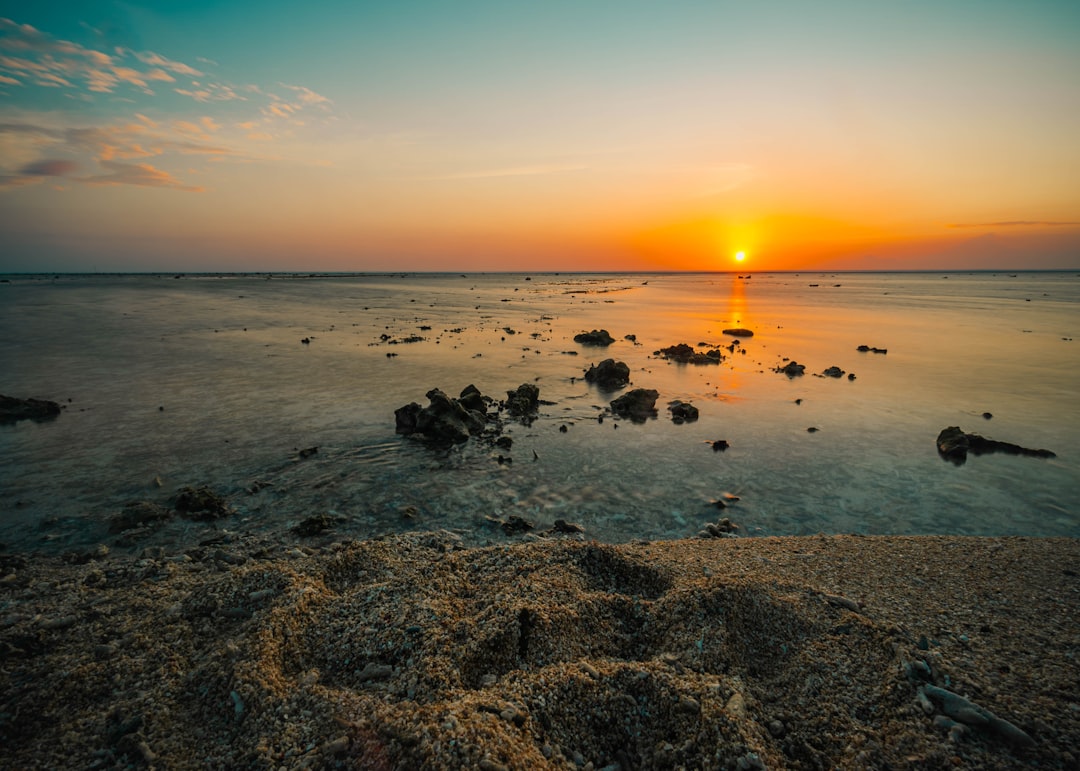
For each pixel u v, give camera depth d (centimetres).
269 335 4328
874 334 4797
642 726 580
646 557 1021
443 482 1503
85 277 17988
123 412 2109
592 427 2031
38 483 1452
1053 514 1334
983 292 12044
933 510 1359
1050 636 714
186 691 652
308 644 722
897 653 652
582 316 6419
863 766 516
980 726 542
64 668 697
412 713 563
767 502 1402
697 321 5922
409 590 834
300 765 523
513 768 501
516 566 927
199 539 1184
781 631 725
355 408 2203
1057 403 2386
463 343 4097
